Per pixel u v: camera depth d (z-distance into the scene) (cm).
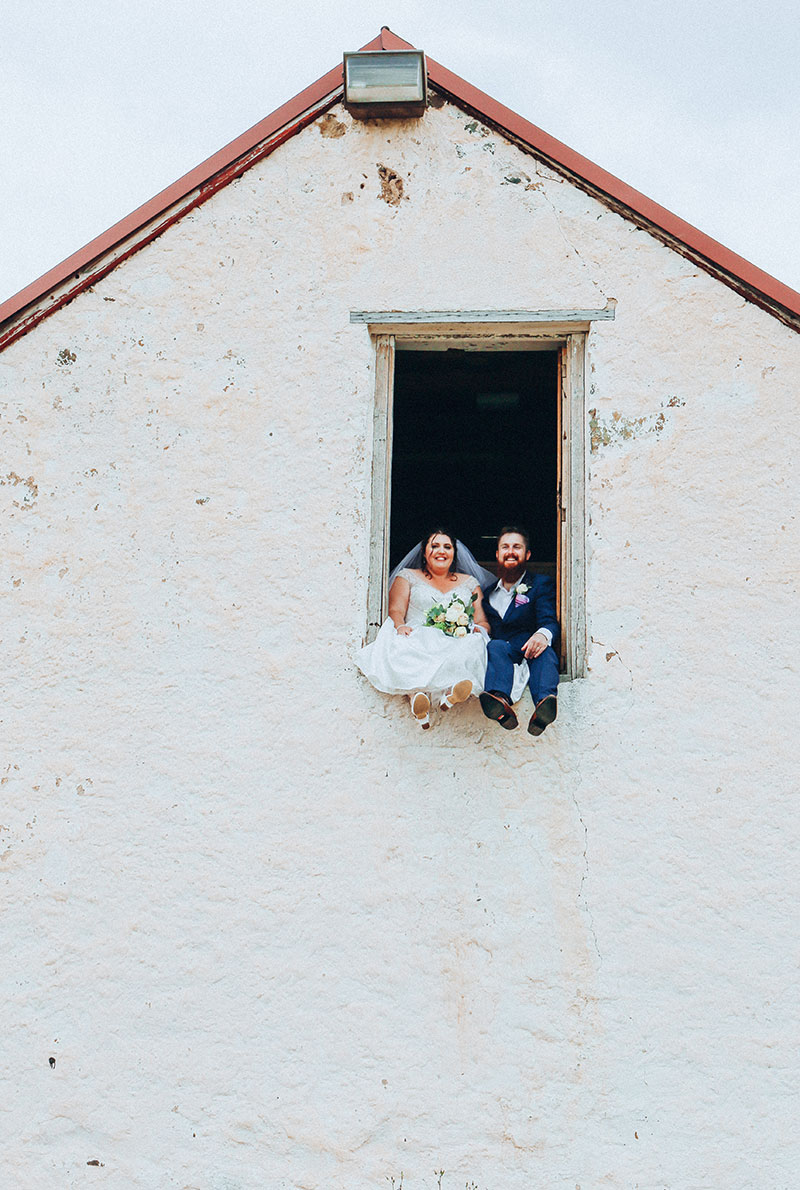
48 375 552
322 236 561
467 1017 471
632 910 479
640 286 544
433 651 497
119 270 562
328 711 509
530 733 482
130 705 515
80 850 500
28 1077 478
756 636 504
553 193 558
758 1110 456
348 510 532
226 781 504
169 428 545
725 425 527
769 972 469
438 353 656
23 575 531
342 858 491
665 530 518
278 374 548
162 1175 465
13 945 492
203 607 525
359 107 561
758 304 538
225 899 491
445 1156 459
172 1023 480
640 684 502
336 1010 476
